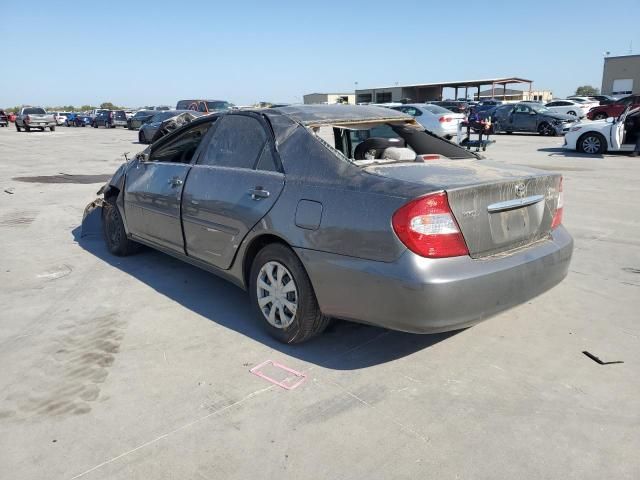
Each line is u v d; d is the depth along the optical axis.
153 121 24.05
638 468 2.49
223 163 4.18
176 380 3.28
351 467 2.51
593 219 7.31
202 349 3.68
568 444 2.66
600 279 4.96
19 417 2.93
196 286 4.93
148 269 5.45
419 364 3.45
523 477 2.43
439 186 2.96
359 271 3.06
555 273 3.55
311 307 3.45
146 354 3.62
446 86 54.38
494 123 26.31
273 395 3.10
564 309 4.30
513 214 3.31
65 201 9.30
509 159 14.71
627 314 4.19
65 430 2.81
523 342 3.74
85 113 53.84
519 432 2.75
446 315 2.94
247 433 2.76
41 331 3.99
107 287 4.93
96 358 3.57
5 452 2.64
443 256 2.94
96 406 3.02
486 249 3.14
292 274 3.47
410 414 2.91
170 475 2.47
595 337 3.81
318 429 2.79
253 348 3.68
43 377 3.34
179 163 4.74
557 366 3.41
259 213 3.64
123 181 5.48
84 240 6.66
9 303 4.55
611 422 2.83
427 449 2.62
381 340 3.79
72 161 16.33
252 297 3.86
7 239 6.71
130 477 2.46
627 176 11.20
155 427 2.82
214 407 2.99
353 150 4.66
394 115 4.36
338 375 3.32
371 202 3.05
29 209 8.59
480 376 3.30
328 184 3.32
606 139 15.57
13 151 20.23
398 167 3.44
